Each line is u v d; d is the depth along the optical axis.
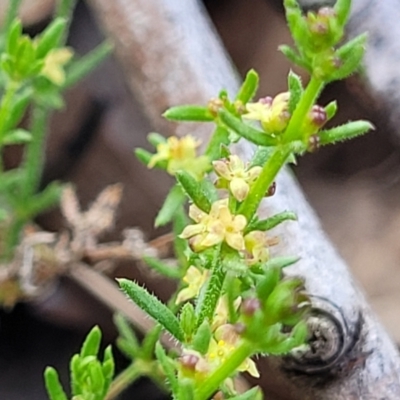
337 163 0.17
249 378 0.13
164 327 0.08
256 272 0.08
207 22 0.13
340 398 0.09
